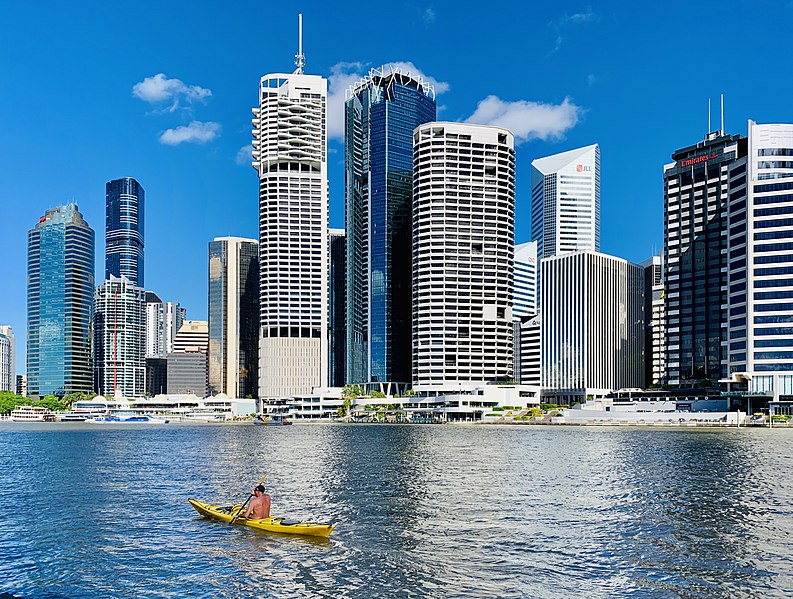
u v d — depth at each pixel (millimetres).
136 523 68000
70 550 58156
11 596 47188
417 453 141375
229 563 53719
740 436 194375
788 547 57000
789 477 97562
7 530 65875
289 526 62531
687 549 56469
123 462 128125
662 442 169375
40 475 108688
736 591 46562
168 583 49406
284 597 46344
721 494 82500
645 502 77250
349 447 161500
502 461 122438
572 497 80875
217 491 88188
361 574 50719
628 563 52719
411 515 70500
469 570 51406
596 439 183500
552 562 53125
